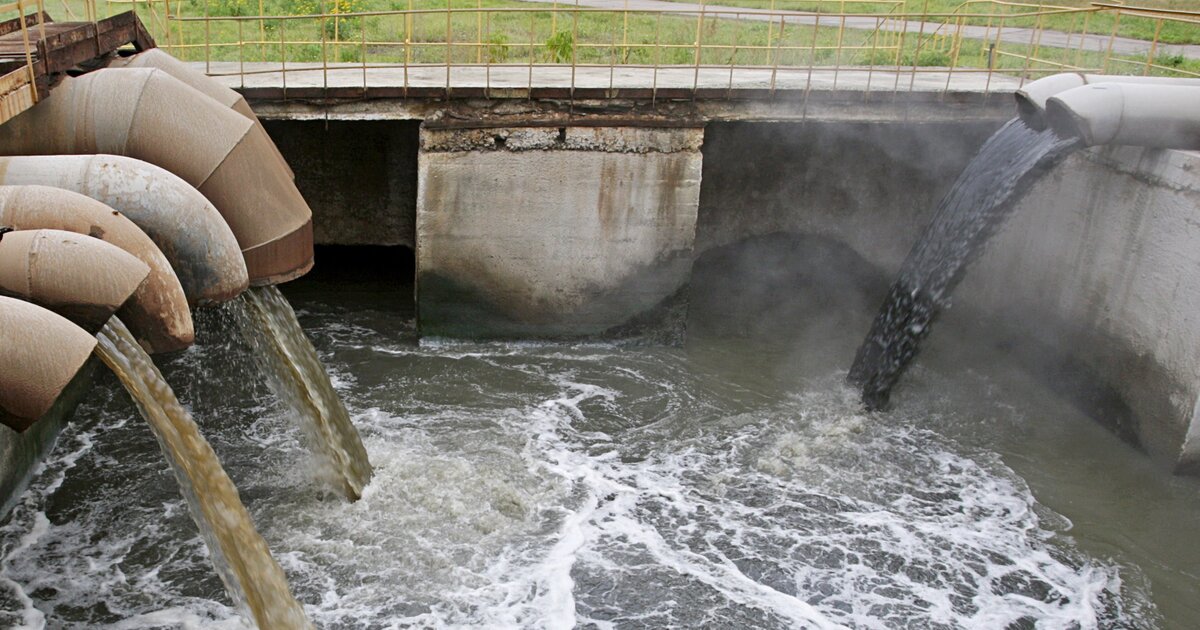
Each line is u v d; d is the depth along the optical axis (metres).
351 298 14.23
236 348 12.36
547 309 13.00
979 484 10.48
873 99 12.88
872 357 12.32
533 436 10.84
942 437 11.39
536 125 12.11
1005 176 11.15
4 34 8.56
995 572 9.06
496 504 9.49
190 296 7.72
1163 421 10.77
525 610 8.11
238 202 8.43
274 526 8.95
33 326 5.44
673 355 13.12
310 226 9.29
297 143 14.28
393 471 9.85
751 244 15.33
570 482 10.02
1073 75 11.51
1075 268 12.17
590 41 18.67
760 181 14.91
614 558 8.87
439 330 12.94
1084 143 10.57
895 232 15.21
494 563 8.68
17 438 9.10
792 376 12.73
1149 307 10.94
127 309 6.88
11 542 8.57
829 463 10.69
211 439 10.40
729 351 13.34
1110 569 9.22
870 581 8.82
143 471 9.73
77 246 6.11
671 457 10.63
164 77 8.37
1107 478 10.70
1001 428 11.67
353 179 14.61
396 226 15.00
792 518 9.66
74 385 10.70
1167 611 8.72
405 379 11.97
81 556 8.48
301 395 9.25
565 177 12.37
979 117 13.23
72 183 7.30
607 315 13.13
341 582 8.31
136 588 8.13
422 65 13.59
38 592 8.01
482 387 11.92
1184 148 10.70
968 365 13.27
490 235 12.52
